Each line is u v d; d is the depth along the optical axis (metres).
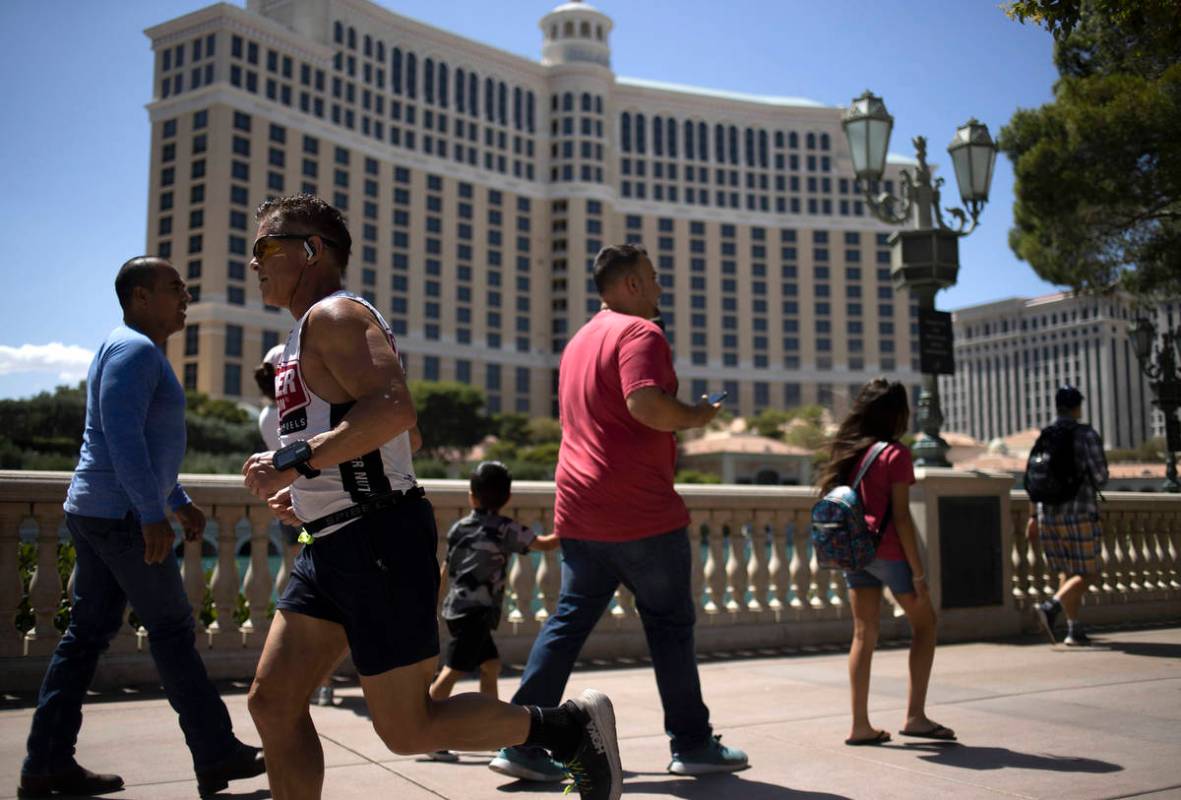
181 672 3.51
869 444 4.46
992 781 3.65
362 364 2.36
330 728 4.62
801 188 154.25
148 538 3.34
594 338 3.94
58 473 5.55
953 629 7.88
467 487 6.62
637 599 3.89
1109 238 13.45
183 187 109.19
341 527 2.42
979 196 8.51
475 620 4.52
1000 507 8.29
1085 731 4.53
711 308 147.75
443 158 130.00
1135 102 11.52
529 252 137.62
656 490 3.80
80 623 3.60
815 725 4.70
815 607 7.81
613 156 144.12
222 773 3.48
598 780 2.83
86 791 3.51
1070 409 7.66
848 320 153.62
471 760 4.03
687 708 3.82
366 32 123.69
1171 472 14.52
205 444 64.88
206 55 110.06
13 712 4.90
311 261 2.58
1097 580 9.23
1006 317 189.38
